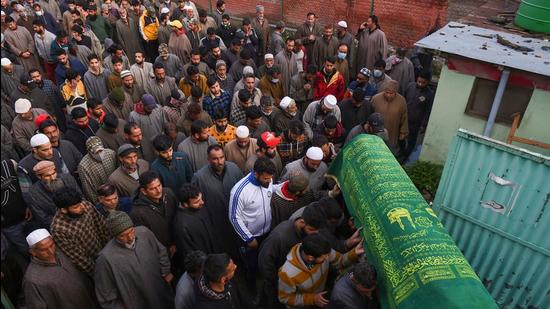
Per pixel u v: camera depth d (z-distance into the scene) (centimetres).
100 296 357
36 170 428
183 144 514
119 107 646
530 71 455
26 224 462
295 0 1155
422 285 256
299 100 726
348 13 1073
